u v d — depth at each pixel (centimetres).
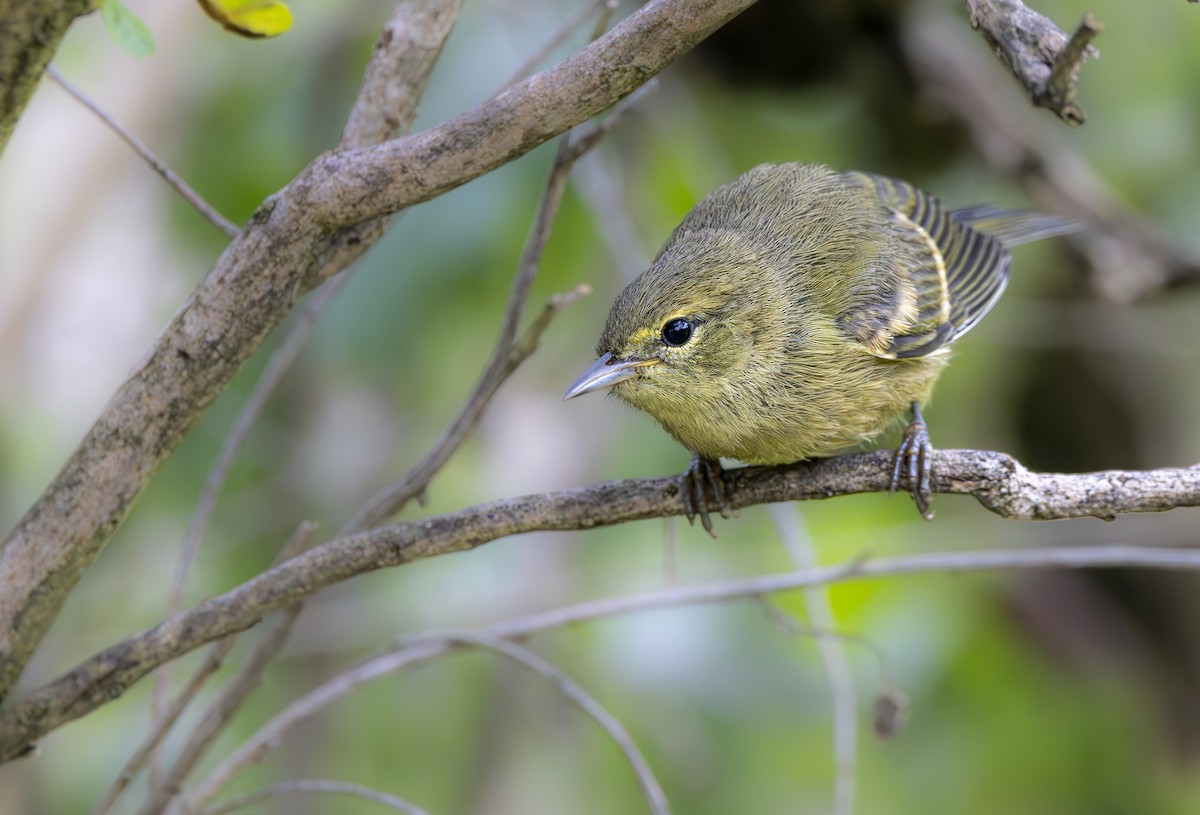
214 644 713
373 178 530
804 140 1281
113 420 562
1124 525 1220
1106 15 1244
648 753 1112
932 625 1132
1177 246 1172
